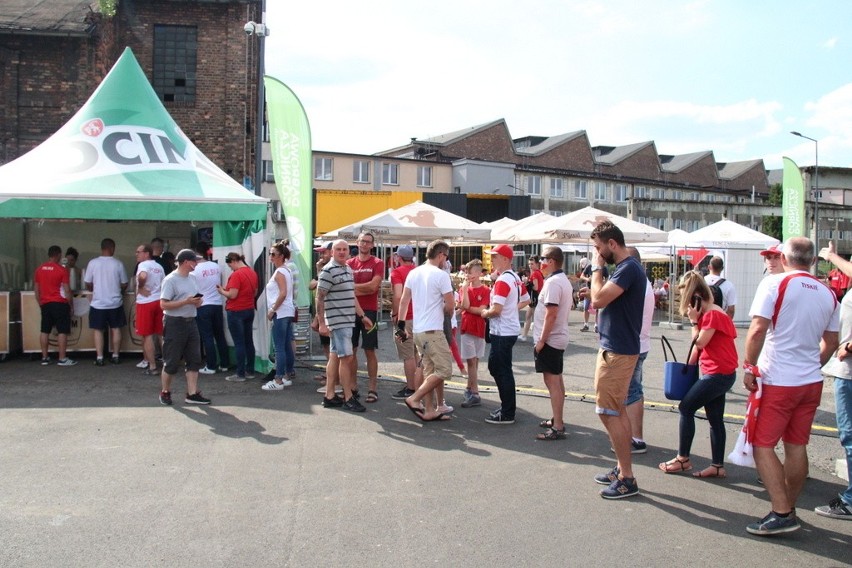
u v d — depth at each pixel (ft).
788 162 62.13
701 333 17.15
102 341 32.17
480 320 25.08
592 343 44.60
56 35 52.49
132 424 21.81
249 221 31.19
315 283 34.55
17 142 53.31
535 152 207.92
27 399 25.14
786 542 13.76
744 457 14.76
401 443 20.27
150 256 30.91
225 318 31.37
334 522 14.29
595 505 15.56
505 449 19.88
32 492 15.80
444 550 13.05
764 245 58.95
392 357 36.73
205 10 57.11
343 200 96.43
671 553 13.12
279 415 23.24
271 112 33.86
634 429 19.94
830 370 15.40
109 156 32.65
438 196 113.19
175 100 57.21
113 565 12.25
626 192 191.42
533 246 112.16
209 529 13.85
